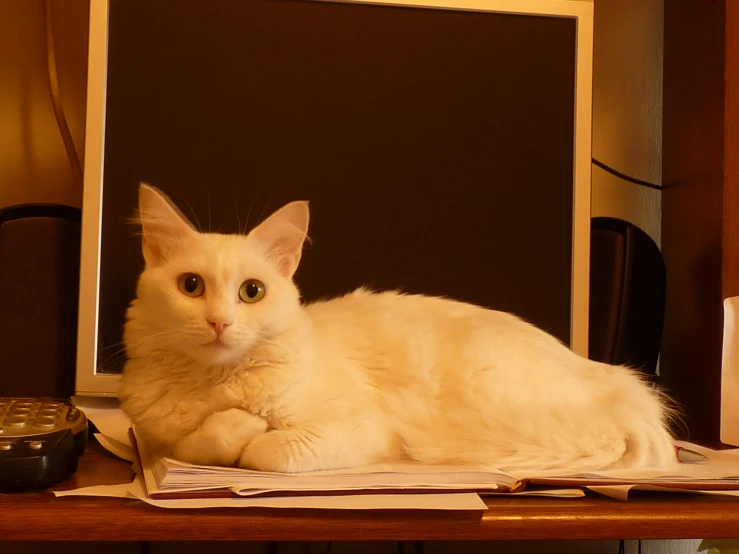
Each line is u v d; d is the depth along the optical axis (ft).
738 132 3.38
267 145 3.47
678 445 2.89
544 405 2.63
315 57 3.51
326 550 3.76
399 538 1.86
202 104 3.43
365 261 3.49
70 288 3.47
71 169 3.95
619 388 2.78
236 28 3.47
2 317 3.37
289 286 2.46
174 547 3.70
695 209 3.68
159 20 3.41
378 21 3.55
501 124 3.60
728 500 2.11
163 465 2.08
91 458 2.55
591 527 1.94
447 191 3.55
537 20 3.64
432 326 2.94
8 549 3.57
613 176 4.24
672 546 3.92
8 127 3.92
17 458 1.94
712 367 3.41
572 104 3.64
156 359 2.38
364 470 2.09
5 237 3.39
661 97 4.26
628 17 4.27
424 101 3.56
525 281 3.56
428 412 2.62
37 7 3.97
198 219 3.40
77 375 3.21
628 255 3.62
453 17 3.60
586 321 3.51
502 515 1.92
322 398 2.37
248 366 2.30
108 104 3.35
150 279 2.36
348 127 3.52
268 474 2.01
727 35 3.41
